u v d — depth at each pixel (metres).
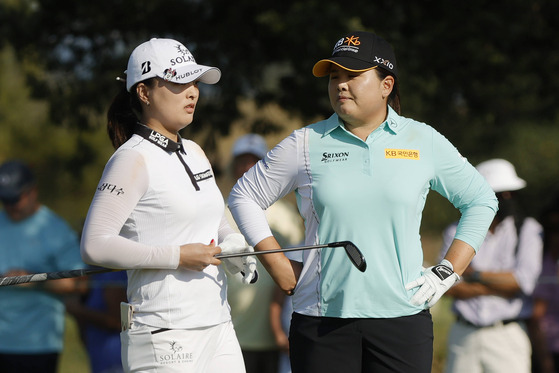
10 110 75.69
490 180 22.28
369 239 13.11
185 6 30.20
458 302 21.81
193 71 12.91
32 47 32.06
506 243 21.70
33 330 21.16
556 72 33.84
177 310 12.77
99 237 12.29
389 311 13.16
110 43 31.08
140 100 13.13
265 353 21.34
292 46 29.14
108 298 21.16
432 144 13.49
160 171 12.71
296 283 13.98
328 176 13.28
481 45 31.34
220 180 31.58
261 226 14.00
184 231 12.86
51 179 75.62
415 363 13.27
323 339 13.41
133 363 12.98
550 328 21.75
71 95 31.56
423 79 32.22
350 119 13.36
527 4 30.83
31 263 21.31
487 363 21.50
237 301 21.16
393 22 29.06
